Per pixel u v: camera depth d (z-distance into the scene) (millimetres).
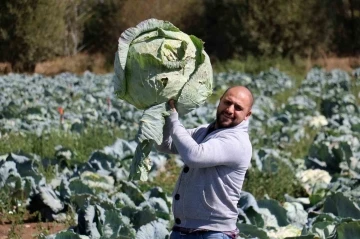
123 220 16578
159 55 10805
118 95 11359
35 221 20234
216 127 11555
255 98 52031
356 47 105000
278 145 34438
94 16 108875
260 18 88812
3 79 66625
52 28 91500
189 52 11008
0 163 22047
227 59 92000
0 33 88500
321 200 21250
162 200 19750
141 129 10805
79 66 101562
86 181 22078
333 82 63406
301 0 89188
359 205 19234
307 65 86375
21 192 20734
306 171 25531
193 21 105438
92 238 15578
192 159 10883
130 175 11141
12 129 34438
